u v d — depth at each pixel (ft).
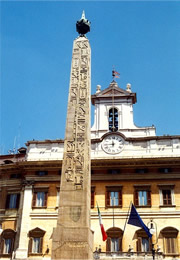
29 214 106.01
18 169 115.75
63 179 57.21
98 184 107.65
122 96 122.42
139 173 107.34
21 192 111.45
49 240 101.60
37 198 108.99
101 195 106.01
